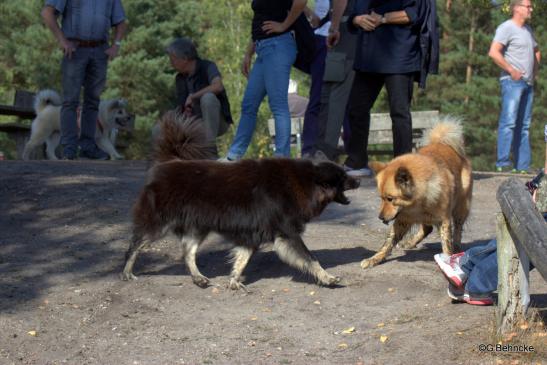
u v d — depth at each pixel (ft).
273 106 25.53
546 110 85.66
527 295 13.14
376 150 44.14
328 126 25.73
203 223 16.63
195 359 12.73
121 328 14.19
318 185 16.88
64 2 30.14
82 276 17.16
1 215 21.40
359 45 24.08
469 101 91.76
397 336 13.38
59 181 24.99
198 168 16.83
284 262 18.40
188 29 93.45
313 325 14.29
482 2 45.37
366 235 20.85
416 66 23.77
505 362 11.94
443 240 17.54
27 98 43.62
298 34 25.95
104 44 31.40
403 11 23.27
